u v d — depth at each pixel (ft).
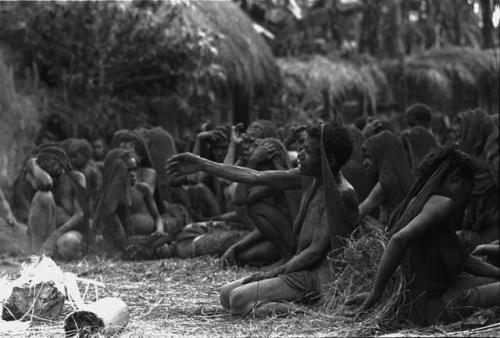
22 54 88.69
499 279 33.32
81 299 39.17
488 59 114.42
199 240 56.08
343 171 53.83
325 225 36.73
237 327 34.27
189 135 85.46
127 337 32.53
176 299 41.65
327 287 36.04
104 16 85.30
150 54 88.63
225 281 46.93
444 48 119.65
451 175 32.14
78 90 90.89
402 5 121.08
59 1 84.43
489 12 66.90
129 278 48.49
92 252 58.23
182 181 61.31
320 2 126.11
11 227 59.67
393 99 112.88
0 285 37.96
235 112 101.04
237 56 95.91
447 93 112.78
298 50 120.78
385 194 49.55
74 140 64.23
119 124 91.35
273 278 36.91
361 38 120.98
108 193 57.77
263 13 127.34
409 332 30.91
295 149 62.90
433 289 33.01
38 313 36.63
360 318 32.83
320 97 105.29
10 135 77.25
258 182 38.14
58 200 59.88
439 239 32.68
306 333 32.19
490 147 55.52
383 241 34.47
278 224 49.34
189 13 90.43
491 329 30.50
